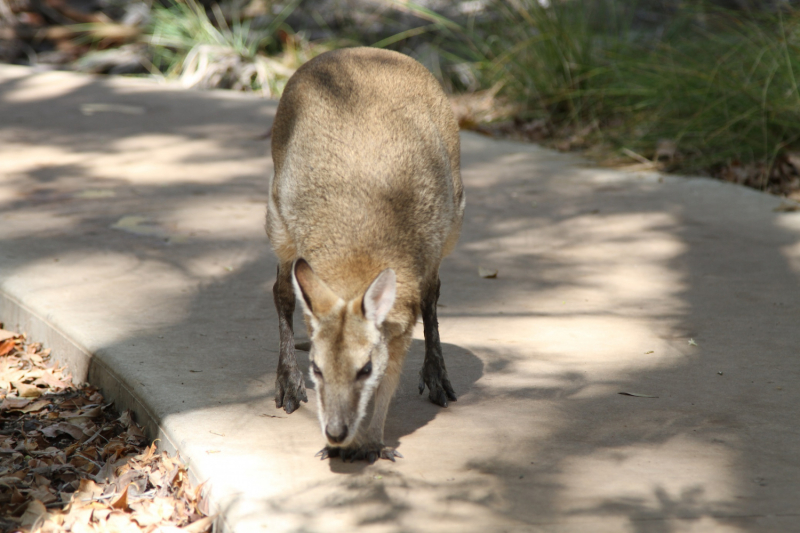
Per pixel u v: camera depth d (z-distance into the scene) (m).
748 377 4.53
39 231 6.72
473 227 7.46
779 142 9.21
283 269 4.48
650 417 4.06
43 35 14.84
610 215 7.80
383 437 3.91
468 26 14.09
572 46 11.71
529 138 11.20
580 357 4.85
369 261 3.94
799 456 3.66
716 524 3.13
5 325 5.70
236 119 11.06
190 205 7.66
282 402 4.22
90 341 4.83
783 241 7.00
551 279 6.24
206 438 3.81
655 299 5.82
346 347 3.55
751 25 11.02
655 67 10.65
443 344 5.05
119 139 9.89
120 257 6.26
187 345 4.85
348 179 4.10
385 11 15.00
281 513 3.20
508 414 4.13
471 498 3.33
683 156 9.67
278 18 14.49
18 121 10.49
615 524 3.13
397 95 4.46
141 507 3.62
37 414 4.52
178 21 14.55
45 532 3.45
